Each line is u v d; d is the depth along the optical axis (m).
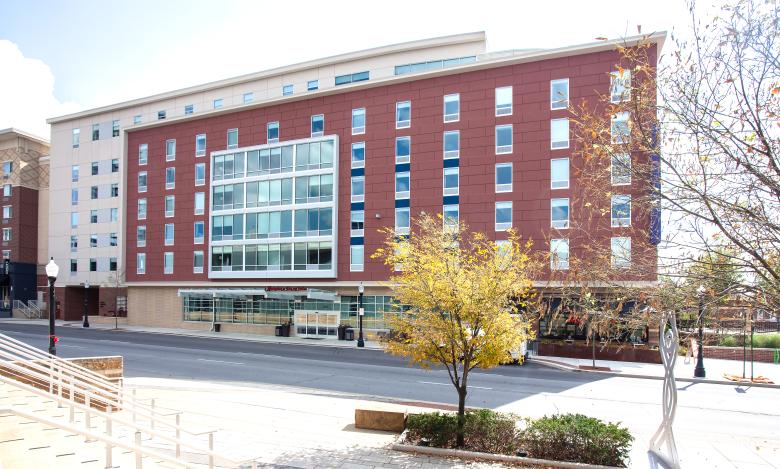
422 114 35.22
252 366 22.41
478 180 33.31
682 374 22.83
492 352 10.34
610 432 9.24
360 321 31.55
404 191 35.31
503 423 9.91
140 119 49.06
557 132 31.73
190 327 43.25
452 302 10.20
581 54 31.39
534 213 31.73
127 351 26.81
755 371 23.83
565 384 19.78
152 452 5.65
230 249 41.38
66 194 51.78
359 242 36.38
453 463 9.09
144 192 47.09
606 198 7.11
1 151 57.38
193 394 15.21
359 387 17.77
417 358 10.76
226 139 43.00
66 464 6.89
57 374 9.05
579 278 7.22
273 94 43.88
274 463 8.86
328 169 37.47
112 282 46.88
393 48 39.41
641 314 6.92
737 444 11.36
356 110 37.38
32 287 56.62
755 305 5.91
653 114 6.41
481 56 37.62
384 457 9.35
